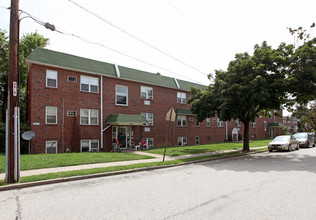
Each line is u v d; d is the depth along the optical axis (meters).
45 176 7.48
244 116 16.77
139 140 19.81
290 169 9.34
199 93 18.17
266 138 38.97
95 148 16.95
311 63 13.03
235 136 31.42
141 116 18.98
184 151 16.53
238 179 7.46
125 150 17.86
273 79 13.66
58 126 15.30
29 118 15.92
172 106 23.22
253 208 4.59
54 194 5.87
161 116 21.98
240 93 13.51
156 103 21.66
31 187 6.66
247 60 14.26
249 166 10.40
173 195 5.62
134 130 19.50
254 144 24.00
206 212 4.39
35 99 14.52
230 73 14.99
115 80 18.61
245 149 17.22
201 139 26.44
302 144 20.95
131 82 19.72
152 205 4.87
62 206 4.88
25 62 14.61
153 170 9.66
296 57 13.51
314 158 12.97
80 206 4.87
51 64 15.08
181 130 24.03
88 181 7.47
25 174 7.89
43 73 14.99
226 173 8.66
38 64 14.80
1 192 6.14
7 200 5.39
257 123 37.16
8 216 4.33
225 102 13.96
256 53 14.83
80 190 6.26
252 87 13.19
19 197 5.63
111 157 12.20
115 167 9.39
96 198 5.45
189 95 25.22
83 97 16.61
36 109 14.51
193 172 9.03
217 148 19.22
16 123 7.00
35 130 14.35
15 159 6.89
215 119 28.83
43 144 14.59
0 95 19.11
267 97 13.12
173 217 4.15
